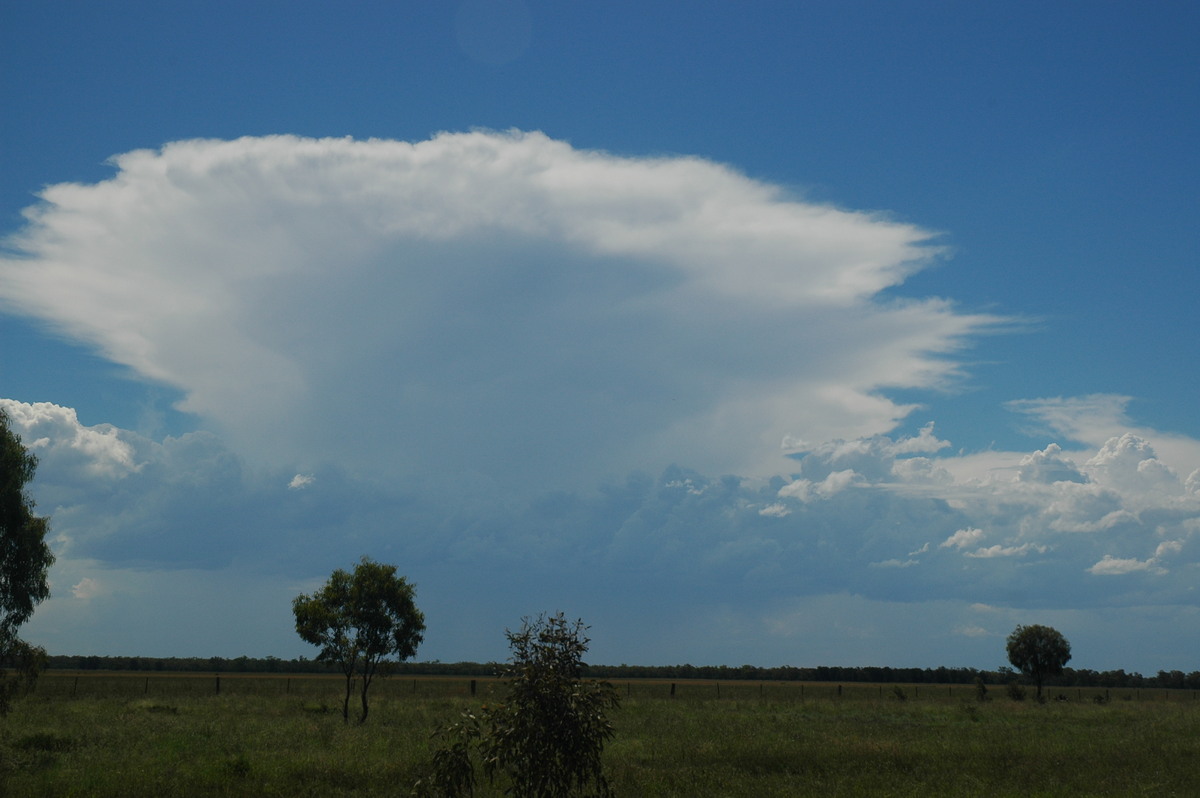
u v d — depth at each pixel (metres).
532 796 12.29
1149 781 20.25
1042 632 65.56
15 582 26.70
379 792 18.84
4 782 19.39
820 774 21.42
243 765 21.00
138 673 134.12
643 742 28.81
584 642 12.70
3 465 26.83
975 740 30.80
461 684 89.62
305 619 38.09
